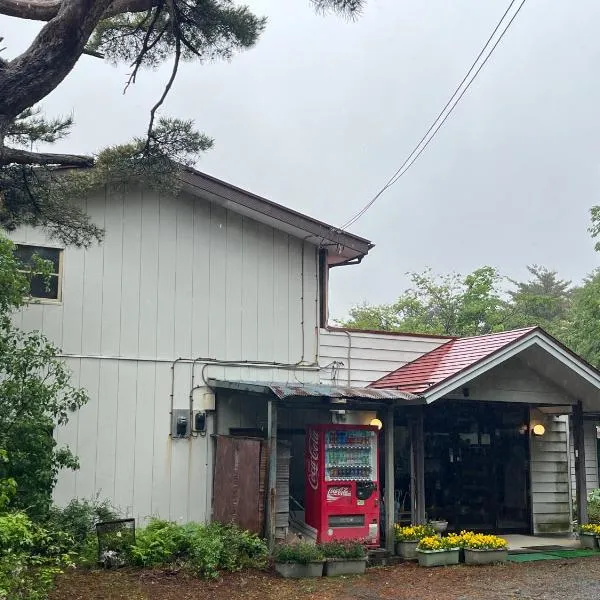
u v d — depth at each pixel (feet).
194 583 26.23
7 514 20.17
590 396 38.50
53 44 21.63
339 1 25.63
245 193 36.96
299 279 39.40
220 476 34.50
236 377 36.88
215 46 28.58
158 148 29.89
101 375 33.81
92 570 26.71
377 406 33.83
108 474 33.32
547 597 25.80
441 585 27.76
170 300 35.91
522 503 42.09
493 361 34.12
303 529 33.88
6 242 27.27
